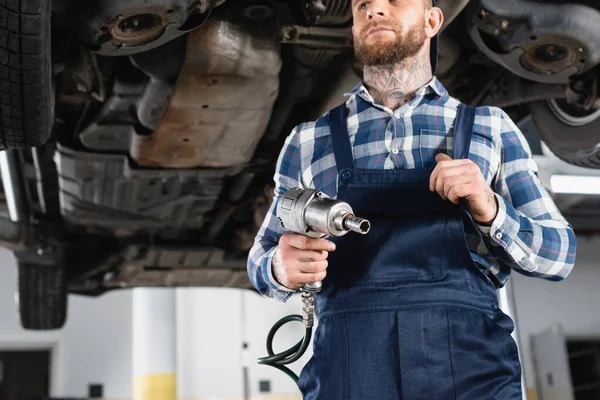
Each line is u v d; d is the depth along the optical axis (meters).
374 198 0.90
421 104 0.95
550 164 4.38
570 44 2.06
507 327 0.87
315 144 0.98
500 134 0.94
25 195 3.45
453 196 0.81
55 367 8.20
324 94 2.58
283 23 2.18
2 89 1.64
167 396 7.66
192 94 2.40
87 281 4.41
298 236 0.86
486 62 2.48
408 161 0.92
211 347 8.62
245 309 8.84
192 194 3.34
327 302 0.89
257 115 2.57
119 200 3.38
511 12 2.01
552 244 0.87
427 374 0.82
